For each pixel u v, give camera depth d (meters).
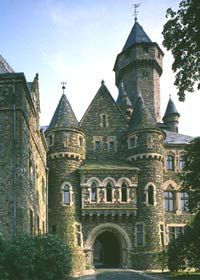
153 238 42.78
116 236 43.72
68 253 25.72
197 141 26.70
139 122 46.38
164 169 49.16
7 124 27.39
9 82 27.92
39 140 36.78
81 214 43.22
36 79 35.75
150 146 44.91
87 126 48.53
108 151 47.84
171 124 67.75
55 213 43.03
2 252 22.03
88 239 42.91
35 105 33.78
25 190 27.58
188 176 26.50
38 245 24.39
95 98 49.81
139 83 63.41
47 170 42.28
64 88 48.28
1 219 25.89
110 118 49.03
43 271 23.66
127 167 44.50
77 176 44.41
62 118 45.50
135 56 63.72
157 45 64.75
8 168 26.70
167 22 23.91
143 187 44.12
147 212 43.44
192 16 22.58
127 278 29.12
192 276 28.61
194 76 24.61
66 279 24.89
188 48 23.62
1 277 20.73
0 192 26.36
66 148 44.25
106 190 43.78
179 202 48.34
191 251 28.22
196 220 26.53
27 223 28.19
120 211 43.16
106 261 50.84
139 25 66.75
